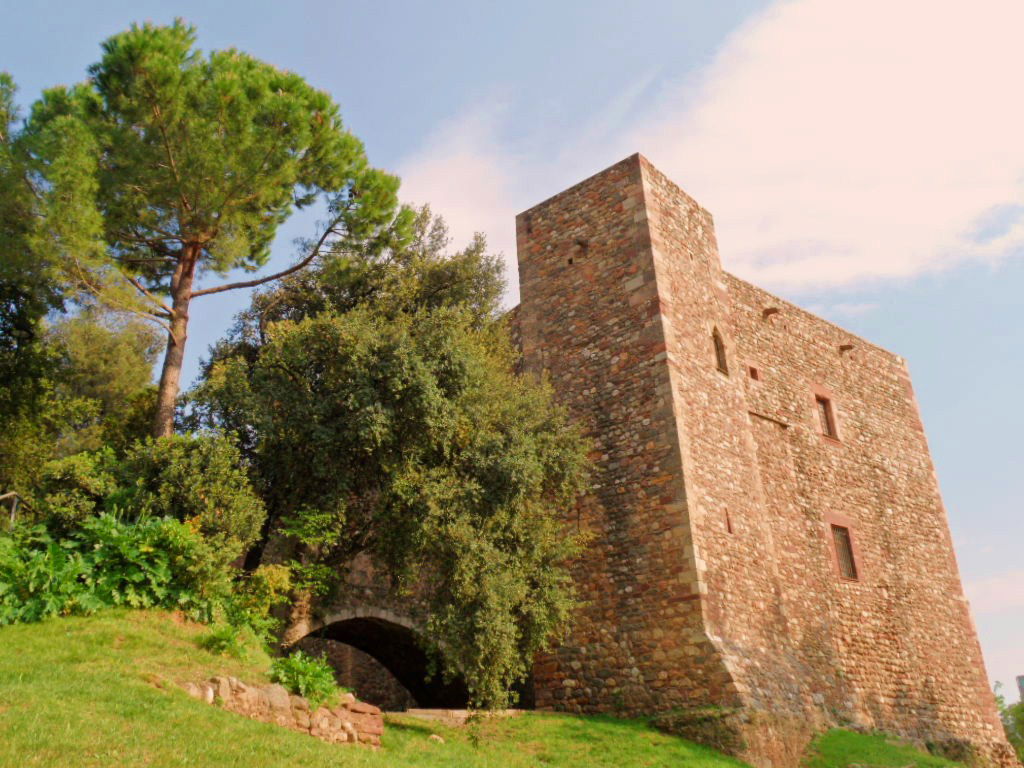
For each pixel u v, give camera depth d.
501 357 18.72
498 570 13.30
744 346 20.52
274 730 9.19
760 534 17.31
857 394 23.53
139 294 15.21
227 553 12.38
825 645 18.06
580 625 16.28
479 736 12.76
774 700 14.77
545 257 20.02
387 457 13.76
